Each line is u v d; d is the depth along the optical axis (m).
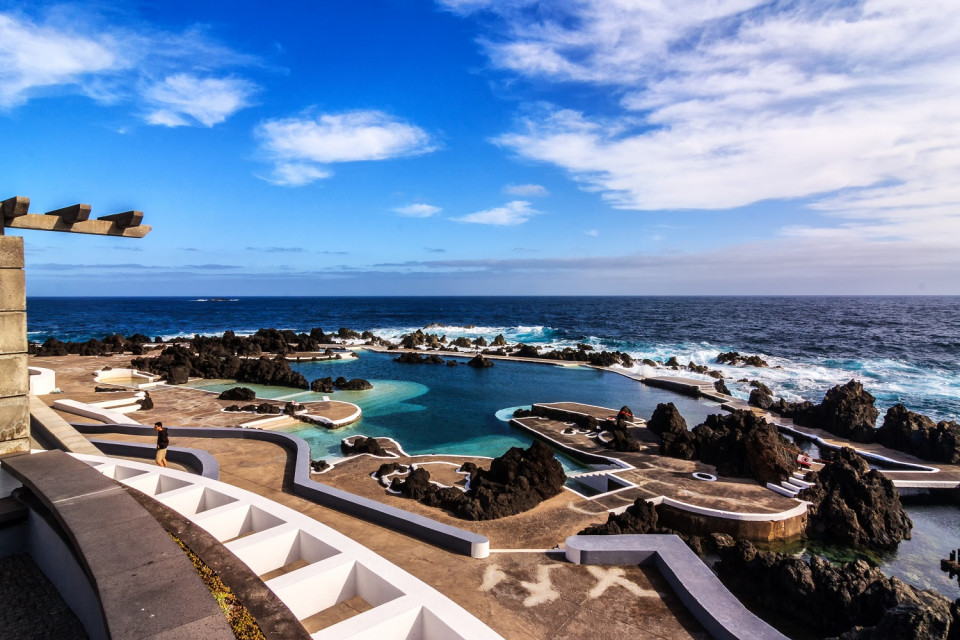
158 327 94.50
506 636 7.61
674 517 16.39
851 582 11.88
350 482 17.41
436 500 15.73
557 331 77.19
